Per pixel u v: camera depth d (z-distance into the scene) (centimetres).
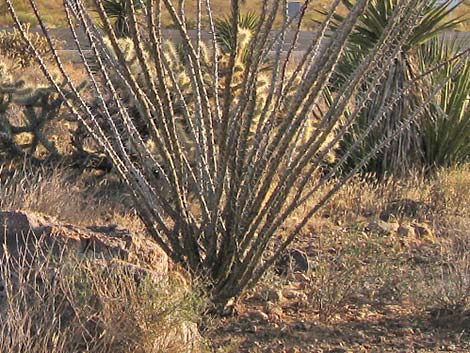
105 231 546
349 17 527
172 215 589
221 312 585
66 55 2109
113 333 470
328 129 554
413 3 554
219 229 582
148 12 537
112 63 587
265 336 565
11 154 930
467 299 611
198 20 601
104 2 1217
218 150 590
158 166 598
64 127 984
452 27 1084
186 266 590
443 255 739
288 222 784
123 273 496
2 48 1997
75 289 474
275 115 565
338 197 888
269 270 629
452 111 1092
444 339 579
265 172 600
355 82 549
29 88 936
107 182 904
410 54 1064
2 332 438
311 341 563
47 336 448
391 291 641
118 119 890
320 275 626
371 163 1062
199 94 579
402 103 1052
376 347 562
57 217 736
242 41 852
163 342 479
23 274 478
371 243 673
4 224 516
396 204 906
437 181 988
